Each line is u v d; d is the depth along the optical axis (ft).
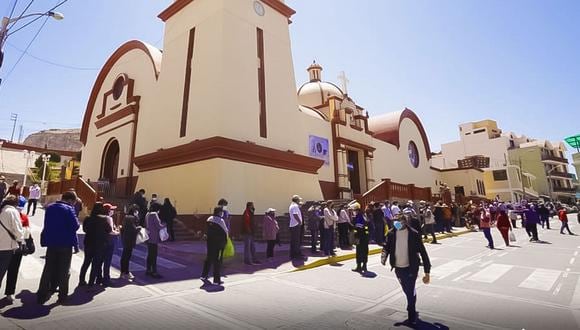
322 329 15.23
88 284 20.79
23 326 14.51
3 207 17.56
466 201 113.09
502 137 177.99
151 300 19.26
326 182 74.28
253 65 59.11
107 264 22.25
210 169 47.70
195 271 27.68
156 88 66.64
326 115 86.79
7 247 16.89
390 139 107.45
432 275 27.81
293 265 30.83
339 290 22.74
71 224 18.79
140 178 60.64
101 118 87.20
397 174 103.35
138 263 30.07
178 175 52.70
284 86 65.98
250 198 50.16
